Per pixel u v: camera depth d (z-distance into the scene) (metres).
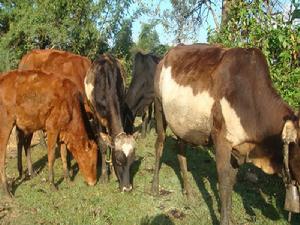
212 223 2.36
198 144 2.34
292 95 2.48
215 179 3.02
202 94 2.12
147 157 3.55
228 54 2.08
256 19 2.77
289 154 1.82
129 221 2.40
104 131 2.98
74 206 2.57
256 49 2.01
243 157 2.06
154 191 2.77
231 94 1.97
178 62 2.41
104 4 5.95
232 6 3.03
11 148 4.05
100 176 3.13
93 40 6.11
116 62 3.02
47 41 6.20
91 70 3.11
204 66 2.18
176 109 2.32
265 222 2.35
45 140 4.18
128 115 3.41
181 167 2.73
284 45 2.55
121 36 6.29
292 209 1.88
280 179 2.91
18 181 3.03
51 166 2.86
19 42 6.40
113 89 2.86
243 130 1.96
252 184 2.90
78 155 2.95
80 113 2.94
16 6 7.30
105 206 2.58
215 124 2.05
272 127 1.89
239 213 2.46
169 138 4.12
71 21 5.81
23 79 2.78
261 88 1.94
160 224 2.36
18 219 2.42
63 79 2.95
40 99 2.81
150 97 3.85
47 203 2.62
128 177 2.77
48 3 5.78
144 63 3.80
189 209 2.55
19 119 2.78
